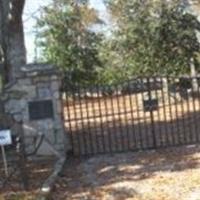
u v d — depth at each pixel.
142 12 25.22
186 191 9.16
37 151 12.72
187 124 16.11
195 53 24.66
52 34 29.11
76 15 29.02
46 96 12.81
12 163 11.63
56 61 29.03
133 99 23.09
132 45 25.64
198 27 25.00
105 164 11.84
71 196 9.41
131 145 13.87
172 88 19.48
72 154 13.01
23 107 12.81
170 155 12.19
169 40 24.73
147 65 25.11
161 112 18.66
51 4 23.48
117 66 27.84
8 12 15.55
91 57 29.38
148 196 9.07
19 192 9.48
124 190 9.53
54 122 12.78
